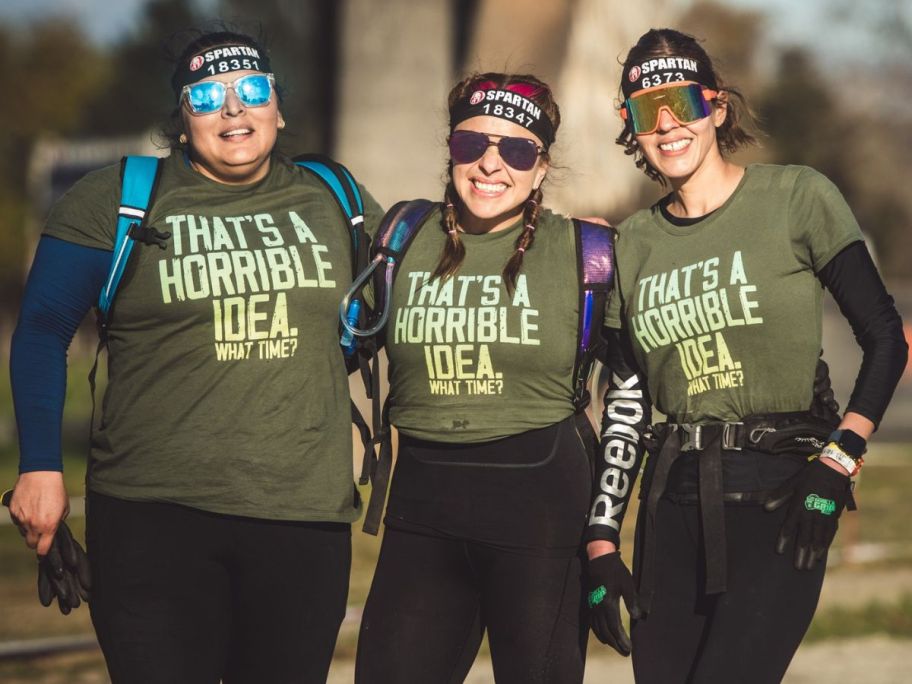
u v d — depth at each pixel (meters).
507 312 7.29
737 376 7.04
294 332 7.01
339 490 7.12
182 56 7.30
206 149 7.16
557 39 23.31
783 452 6.98
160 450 6.92
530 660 7.21
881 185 91.62
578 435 7.50
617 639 7.11
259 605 7.07
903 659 12.87
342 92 23.56
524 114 7.55
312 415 7.04
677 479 7.16
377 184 23.67
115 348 7.09
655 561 7.20
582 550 7.39
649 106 7.31
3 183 83.81
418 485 7.44
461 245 7.42
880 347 6.85
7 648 13.27
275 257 7.02
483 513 7.29
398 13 23.33
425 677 7.35
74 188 7.09
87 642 13.57
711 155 7.30
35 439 6.82
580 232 7.46
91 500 7.09
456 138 7.48
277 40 8.70
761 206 7.08
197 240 7.00
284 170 7.43
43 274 6.95
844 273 6.94
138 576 6.90
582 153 23.56
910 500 24.91
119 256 6.94
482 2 23.19
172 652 6.88
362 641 7.44
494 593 7.32
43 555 6.95
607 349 7.63
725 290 7.01
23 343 6.90
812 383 7.05
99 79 87.12
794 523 6.74
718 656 6.72
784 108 85.81
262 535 7.00
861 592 16.14
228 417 6.92
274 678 7.13
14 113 86.38
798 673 12.34
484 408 7.31
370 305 7.60
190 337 6.93
